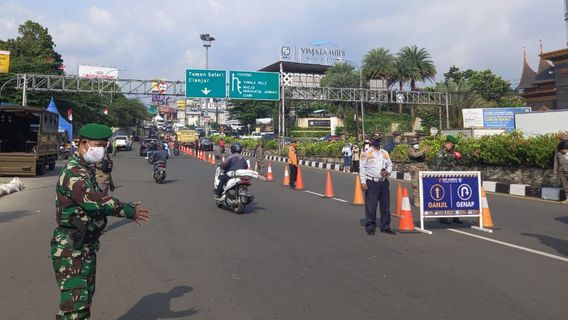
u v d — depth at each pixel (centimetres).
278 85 4294
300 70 9831
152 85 4253
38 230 957
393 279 607
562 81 3925
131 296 545
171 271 649
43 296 550
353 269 655
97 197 348
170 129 14750
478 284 585
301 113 8669
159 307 508
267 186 1828
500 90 7619
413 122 7200
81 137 368
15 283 600
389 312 491
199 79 4041
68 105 5238
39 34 5362
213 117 16500
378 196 906
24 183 1908
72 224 352
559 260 701
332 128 7888
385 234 901
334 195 1541
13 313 494
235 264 684
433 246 798
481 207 961
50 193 1598
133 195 1517
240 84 4144
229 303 520
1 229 967
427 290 562
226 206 1251
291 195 1541
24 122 2359
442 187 945
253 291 562
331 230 942
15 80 4362
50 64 4800
